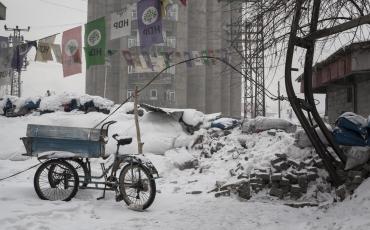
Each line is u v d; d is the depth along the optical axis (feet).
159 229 18.19
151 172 22.52
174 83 149.89
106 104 59.67
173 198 26.22
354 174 23.89
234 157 37.52
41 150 24.26
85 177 24.04
